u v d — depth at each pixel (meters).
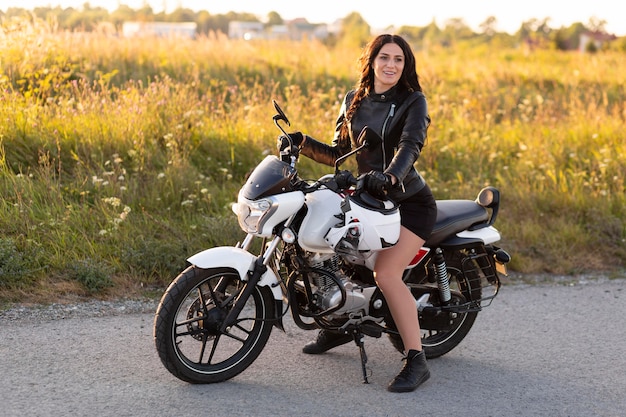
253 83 13.67
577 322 5.80
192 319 4.23
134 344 4.91
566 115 12.60
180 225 6.89
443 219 4.71
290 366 4.70
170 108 8.85
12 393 4.07
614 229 7.93
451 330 5.00
